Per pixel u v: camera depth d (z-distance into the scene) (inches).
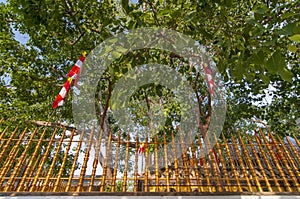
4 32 422.9
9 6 412.5
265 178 171.9
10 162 176.1
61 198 150.0
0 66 422.6
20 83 430.9
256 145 199.8
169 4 197.9
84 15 256.8
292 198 154.6
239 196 155.0
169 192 156.3
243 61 100.0
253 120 484.1
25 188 165.3
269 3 211.9
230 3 112.6
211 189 177.0
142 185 197.9
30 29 385.1
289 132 403.2
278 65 83.1
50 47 445.7
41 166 173.9
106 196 152.4
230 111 415.8
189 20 137.6
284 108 391.5
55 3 184.1
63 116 470.0
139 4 185.6
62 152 428.1
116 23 199.8
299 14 85.7
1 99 458.0
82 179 165.3
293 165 182.9
